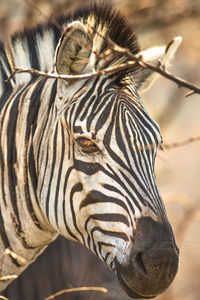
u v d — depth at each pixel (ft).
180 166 94.27
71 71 28.07
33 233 30.32
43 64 31.37
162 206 26.89
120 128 26.86
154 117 73.72
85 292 45.39
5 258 30.68
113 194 26.45
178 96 74.59
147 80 30.63
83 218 27.53
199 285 48.47
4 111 30.94
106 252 27.07
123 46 28.63
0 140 30.53
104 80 27.91
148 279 25.67
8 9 60.39
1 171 30.37
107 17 28.89
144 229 25.93
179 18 65.00
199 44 68.95
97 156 26.76
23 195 29.84
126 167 26.58
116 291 46.06
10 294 42.52
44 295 44.04
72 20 30.96
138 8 63.41
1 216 30.48
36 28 32.04
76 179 27.40
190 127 108.58
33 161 29.45
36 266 44.19
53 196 28.35
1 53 32.48
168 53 30.17
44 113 29.37
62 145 27.89
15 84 31.89
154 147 27.68
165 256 25.61
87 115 27.07
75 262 45.75
